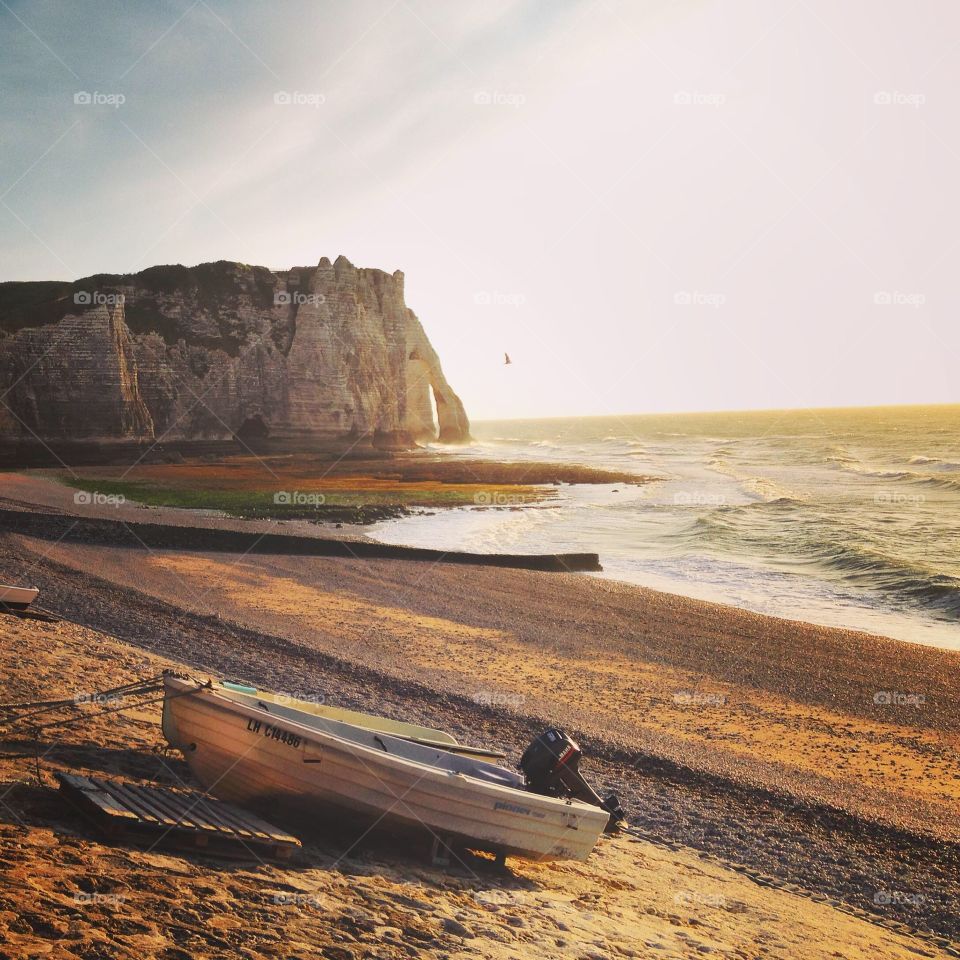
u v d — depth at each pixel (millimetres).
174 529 32219
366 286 116000
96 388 80625
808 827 11438
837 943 8078
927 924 9062
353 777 7543
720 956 6980
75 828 6238
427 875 7422
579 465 89000
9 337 77125
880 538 40656
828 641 21750
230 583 25734
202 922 5012
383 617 22438
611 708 15906
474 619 22953
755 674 18781
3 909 4465
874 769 13672
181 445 88188
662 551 37062
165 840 6301
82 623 17828
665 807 11742
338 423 103625
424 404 132125
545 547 37656
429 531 41531
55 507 40594
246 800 7879
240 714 7691
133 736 9625
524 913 6930
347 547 33094
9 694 10648
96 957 4207
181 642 17328
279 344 102750
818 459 99188
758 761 13734
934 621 24703
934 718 16219
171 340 93938
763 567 33312
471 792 7840
